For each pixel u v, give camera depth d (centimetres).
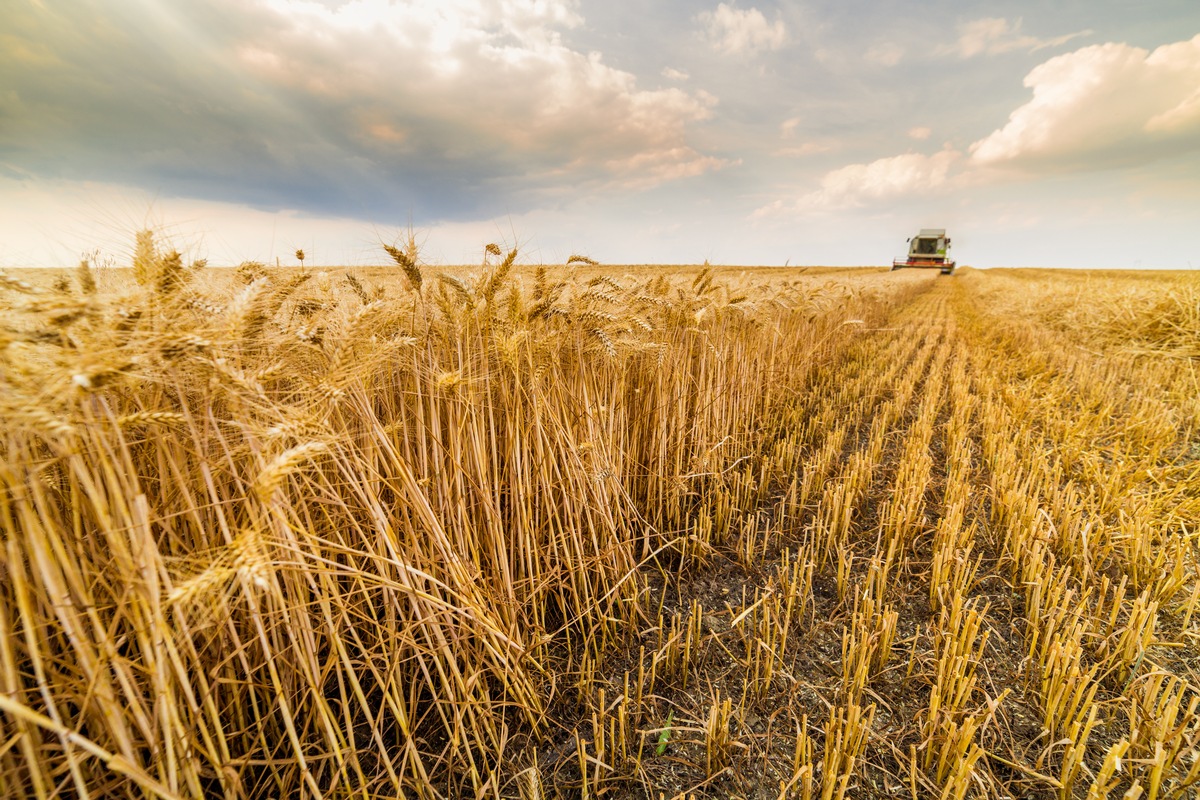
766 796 234
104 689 142
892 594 356
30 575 164
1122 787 225
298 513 225
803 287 916
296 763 220
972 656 291
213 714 171
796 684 284
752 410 597
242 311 173
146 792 158
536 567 312
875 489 517
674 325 473
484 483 273
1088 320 1146
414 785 224
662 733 261
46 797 136
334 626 196
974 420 713
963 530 426
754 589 378
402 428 259
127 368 135
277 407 172
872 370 919
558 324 342
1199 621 314
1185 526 392
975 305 2102
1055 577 355
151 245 179
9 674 130
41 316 133
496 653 241
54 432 120
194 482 197
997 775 236
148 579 142
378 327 249
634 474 434
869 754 247
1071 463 514
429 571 252
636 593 328
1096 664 262
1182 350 888
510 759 252
